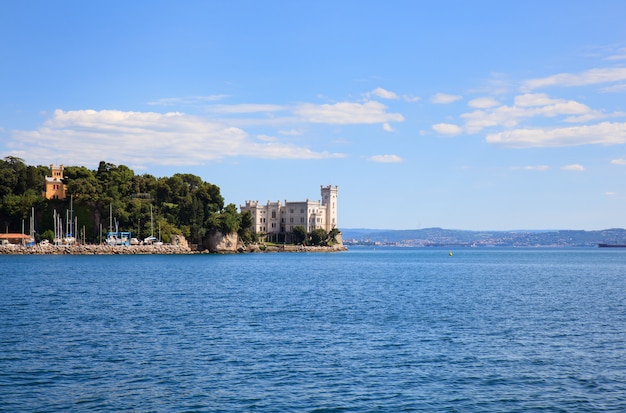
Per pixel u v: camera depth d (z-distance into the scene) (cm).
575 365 4044
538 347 4609
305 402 3272
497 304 7425
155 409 3152
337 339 4881
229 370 3866
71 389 3462
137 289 9256
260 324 5638
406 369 3912
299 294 8631
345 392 3441
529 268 18238
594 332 5297
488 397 3372
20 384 3547
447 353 4375
